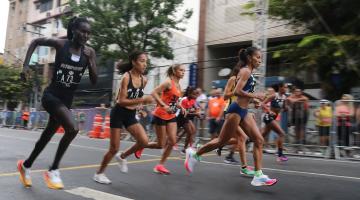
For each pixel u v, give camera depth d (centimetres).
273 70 1870
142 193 509
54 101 461
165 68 2478
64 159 825
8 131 1933
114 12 2153
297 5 1456
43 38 464
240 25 2117
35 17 4072
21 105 3641
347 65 1370
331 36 1379
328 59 1382
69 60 456
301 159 962
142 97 550
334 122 1047
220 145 577
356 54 1342
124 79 525
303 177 662
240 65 554
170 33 2306
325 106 1066
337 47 1333
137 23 2286
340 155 1026
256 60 536
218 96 1148
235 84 566
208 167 750
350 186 586
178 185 566
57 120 466
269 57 1875
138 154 643
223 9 2198
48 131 493
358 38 1313
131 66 540
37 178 584
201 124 1335
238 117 541
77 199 468
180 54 2431
